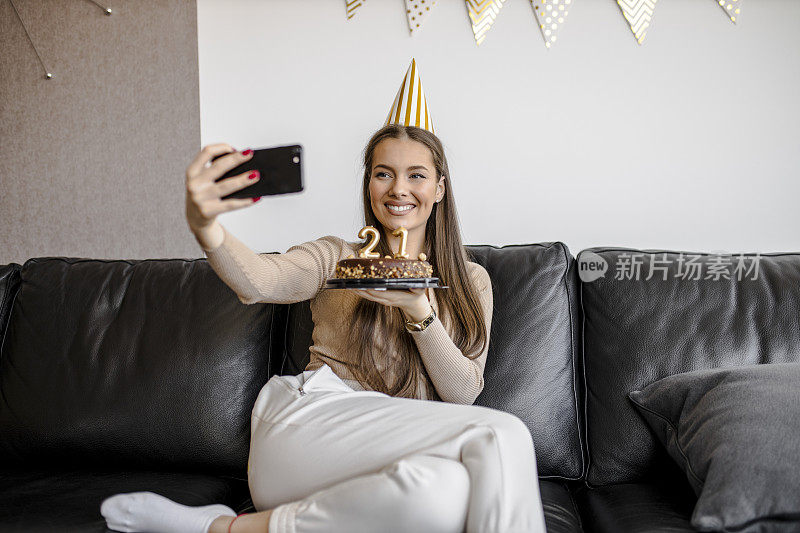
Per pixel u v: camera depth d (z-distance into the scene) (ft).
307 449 3.60
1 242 8.27
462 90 7.29
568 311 4.91
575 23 7.11
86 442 4.71
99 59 8.03
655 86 7.02
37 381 4.88
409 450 3.37
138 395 4.74
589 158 7.14
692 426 3.88
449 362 4.17
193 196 3.14
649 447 4.40
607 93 7.09
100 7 7.99
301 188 3.14
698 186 6.99
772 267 4.76
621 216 7.12
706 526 3.25
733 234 6.95
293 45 7.57
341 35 7.48
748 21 6.86
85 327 5.03
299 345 5.01
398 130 4.61
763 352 4.44
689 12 6.95
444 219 4.75
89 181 8.10
